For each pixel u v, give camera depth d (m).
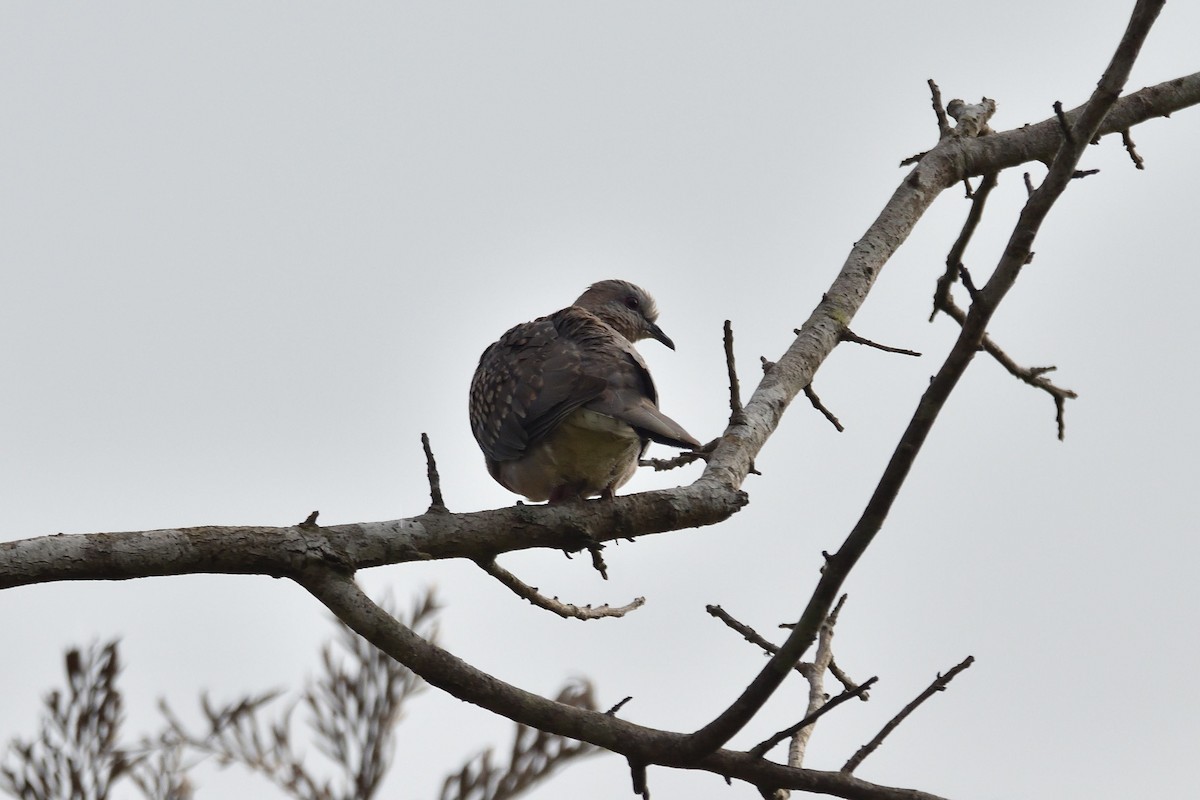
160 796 11.82
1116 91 6.53
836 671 9.18
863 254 10.70
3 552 6.70
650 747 7.18
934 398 6.61
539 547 7.94
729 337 8.73
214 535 7.13
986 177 8.33
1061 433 11.18
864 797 7.02
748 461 8.86
